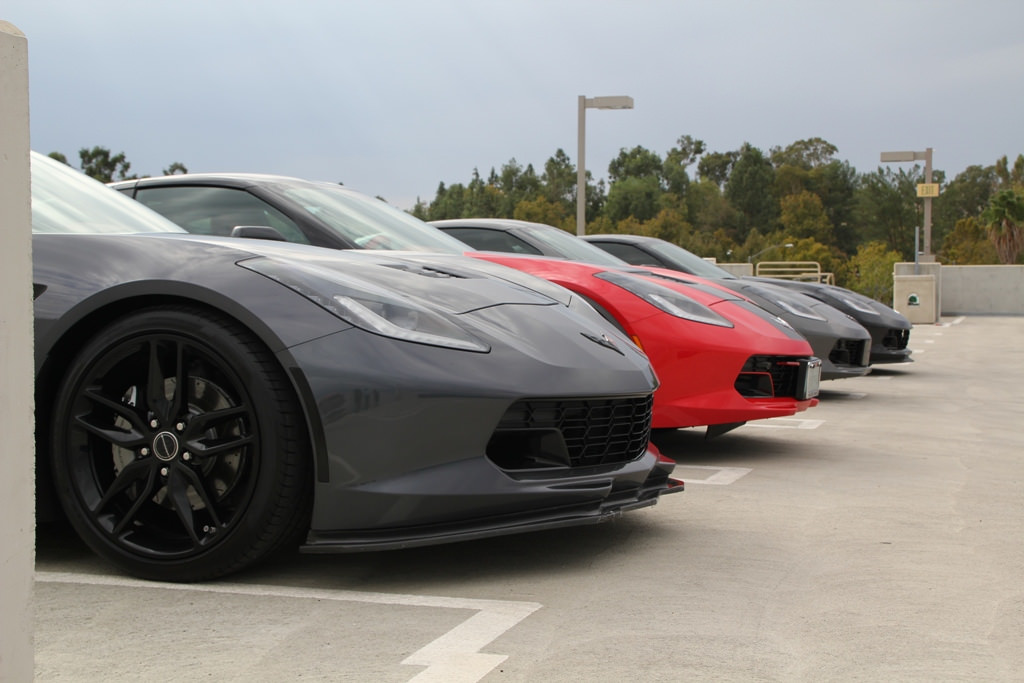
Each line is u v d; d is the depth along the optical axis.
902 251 86.12
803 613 2.09
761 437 5.02
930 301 17.98
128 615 2.02
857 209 92.00
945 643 1.90
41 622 1.97
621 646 1.86
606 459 2.60
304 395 2.16
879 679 1.71
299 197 3.81
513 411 2.33
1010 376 8.77
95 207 2.92
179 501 2.26
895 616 2.07
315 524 2.19
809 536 2.81
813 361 4.37
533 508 2.36
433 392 2.20
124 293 2.33
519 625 1.99
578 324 2.71
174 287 2.29
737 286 6.82
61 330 2.36
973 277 21.77
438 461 2.22
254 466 2.20
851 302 8.29
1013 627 2.01
